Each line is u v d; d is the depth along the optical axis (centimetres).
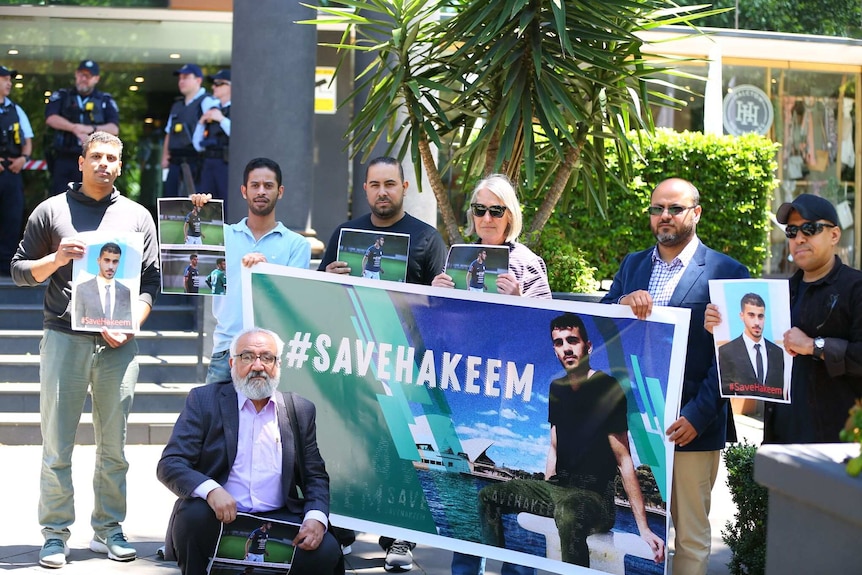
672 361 478
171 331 1018
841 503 306
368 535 644
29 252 564
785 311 447
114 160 563
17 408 885
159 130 1331
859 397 453
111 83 1312
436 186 806
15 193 1169
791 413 469
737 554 545
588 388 492
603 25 716
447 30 744
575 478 495
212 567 452
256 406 476
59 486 560
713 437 483
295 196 909
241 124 905
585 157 820
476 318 512
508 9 687
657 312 477
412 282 580
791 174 1362
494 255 509
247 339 470
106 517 576
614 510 488
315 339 538
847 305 448
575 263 892
